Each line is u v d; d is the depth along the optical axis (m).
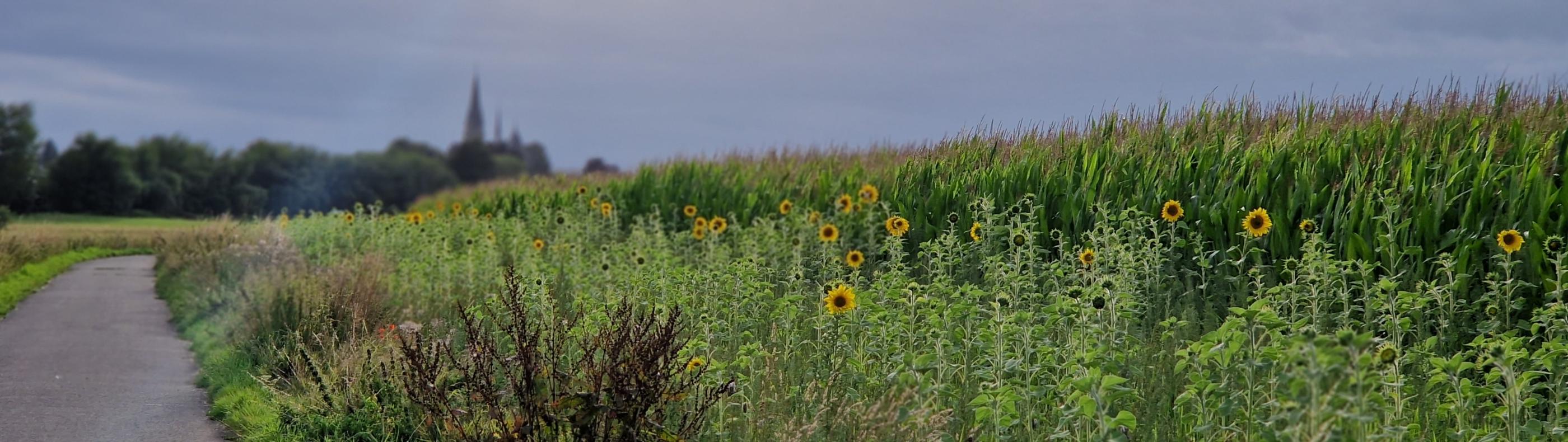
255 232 38.50
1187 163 20.27
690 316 14.01
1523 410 10.96
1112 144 22.91
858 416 10.16
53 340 21.47
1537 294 14.68
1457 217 16.45
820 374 11.87
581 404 9.60
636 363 9.71
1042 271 18.12
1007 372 10.56
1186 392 9.62
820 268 20.84
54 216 137.00
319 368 14.09
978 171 23.98
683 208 34.38
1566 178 15.49
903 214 24.08
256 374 15.76
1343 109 23.20
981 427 10.54
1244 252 17.72
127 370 17.62
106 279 37.97
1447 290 14.02
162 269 38.84
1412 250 15.49
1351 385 7.02
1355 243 16.41
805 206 29.02
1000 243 19.98
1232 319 9.45
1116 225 19.75
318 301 18.47
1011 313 14.04
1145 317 15.30
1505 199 16.16
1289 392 8.16
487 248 25.42
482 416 11.15
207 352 18.84
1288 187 18.70
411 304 20.41
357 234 35.56
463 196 59.56
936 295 15.75
